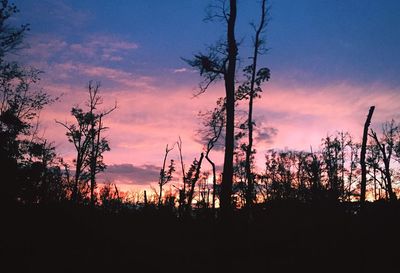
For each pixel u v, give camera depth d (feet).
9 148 106.83
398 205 81.56
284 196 127.24
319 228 79.77
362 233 72.90
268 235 79.77
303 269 57.31
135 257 69.67
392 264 57.57
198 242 89.25
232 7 59.88
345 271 56.03
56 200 117.08
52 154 138.82
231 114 57.00
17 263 60.90
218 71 60.39
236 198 121.39
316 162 151.23
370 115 99.76
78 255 69.41
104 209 143.43
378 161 137.18
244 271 56.49
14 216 90.48
